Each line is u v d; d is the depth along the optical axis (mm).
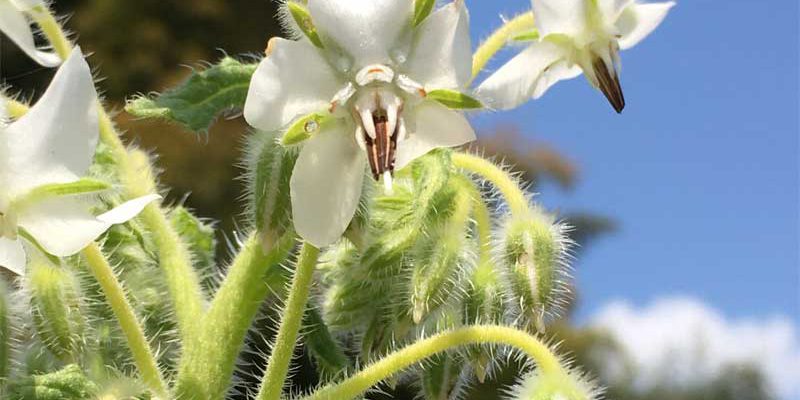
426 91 224
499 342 244
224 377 246
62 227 222
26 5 240
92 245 237
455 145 225
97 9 855
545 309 246
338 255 254
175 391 245
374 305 252
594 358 1024
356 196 225
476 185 253
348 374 265
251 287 248
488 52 247
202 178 776
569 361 249
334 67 223
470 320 249
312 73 223
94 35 854
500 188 254
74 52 219
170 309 260
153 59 857
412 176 244
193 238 287
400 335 248
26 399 225
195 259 286
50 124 219
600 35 237
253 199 234
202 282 284
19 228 221
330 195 225
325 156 225
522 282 246
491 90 230
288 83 222
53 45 249
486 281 248
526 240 247
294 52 222
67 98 218
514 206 252
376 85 223
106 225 222
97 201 228
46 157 219
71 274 240
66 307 238
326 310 255
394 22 223
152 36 856
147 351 238
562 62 238
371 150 220
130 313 238
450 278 244
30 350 249
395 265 246
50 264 225
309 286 238
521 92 234
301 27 223
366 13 223
